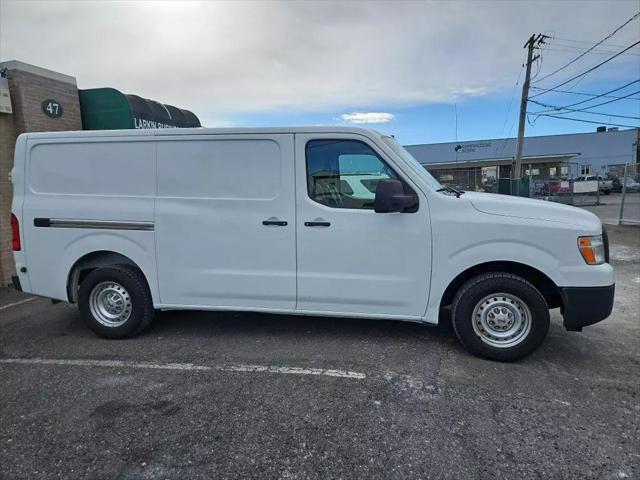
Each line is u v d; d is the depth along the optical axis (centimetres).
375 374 390
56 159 482
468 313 415
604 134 5206
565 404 342
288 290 446
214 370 402
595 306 395
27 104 755
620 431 307
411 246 419
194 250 459
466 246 409
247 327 513
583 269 393
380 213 420
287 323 523
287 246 440
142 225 465
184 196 458
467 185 3488
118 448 290
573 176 4653
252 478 262
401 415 325
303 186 434
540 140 5372
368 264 428
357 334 486
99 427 314
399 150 443
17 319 574
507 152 5434
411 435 301
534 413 329
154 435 304
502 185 2203
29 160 488
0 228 753
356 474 264
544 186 2912
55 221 481
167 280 468
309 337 479
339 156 432
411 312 429
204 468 270
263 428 311
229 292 458
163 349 454
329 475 264
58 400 353
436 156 5638
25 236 490
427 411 331
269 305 454
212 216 451
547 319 402
